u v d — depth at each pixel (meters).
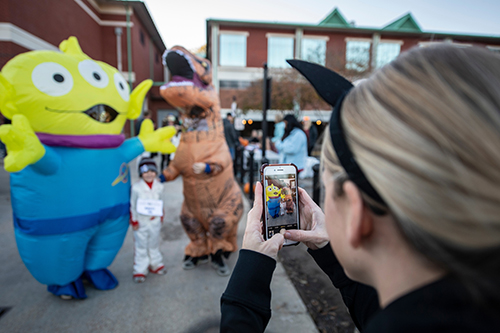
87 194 2.30
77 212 2.26
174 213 5.24
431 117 0.35
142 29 19.45
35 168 2.07
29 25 10.02
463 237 0.31
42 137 2.13
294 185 1.07
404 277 0.42
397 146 0.36
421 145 0.34
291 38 20.09
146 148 2.82
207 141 2.97
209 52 21.34
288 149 5.35
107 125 2.43
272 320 2.38
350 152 0.43
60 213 2.20
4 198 5.65
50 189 2.15
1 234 4.03
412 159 0.34
